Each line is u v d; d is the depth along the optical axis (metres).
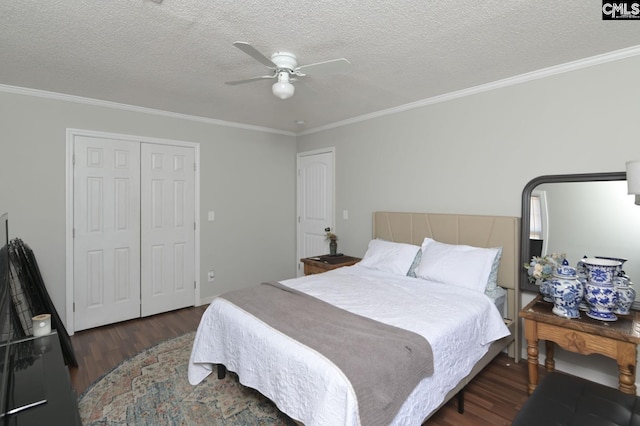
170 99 3.32
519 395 2.24
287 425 1.94
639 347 2.20
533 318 2.10
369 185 3.97
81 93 3.14
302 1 1.68
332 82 2.85
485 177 2.96
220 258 4.32
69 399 1.54
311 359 1.53
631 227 2.25
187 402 2.16
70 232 3.26
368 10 1.76
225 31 1.97
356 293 2.49
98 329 3.40
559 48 2.22
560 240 2.54
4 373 1.36
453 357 1.87
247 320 2.02
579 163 2.45
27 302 2.76
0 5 1.70
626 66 2.24
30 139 3.04
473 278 2.56
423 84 2.91
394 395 1.44
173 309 3.95
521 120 2.73
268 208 4.77
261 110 3.74
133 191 3.63
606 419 1.34
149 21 1.86
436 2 1.69
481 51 2.26
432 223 3.25
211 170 4.20
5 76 2.70
